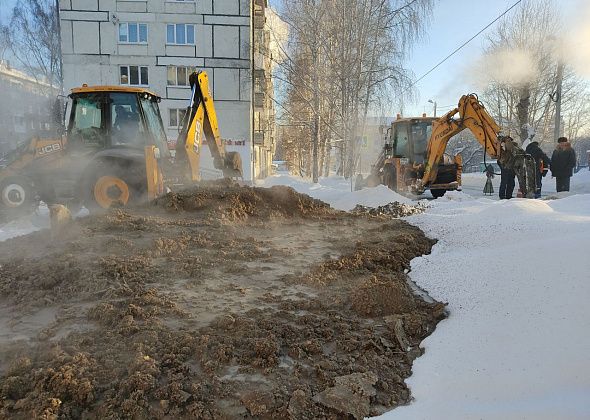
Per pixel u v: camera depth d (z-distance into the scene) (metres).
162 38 24.42
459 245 4.94
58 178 7.88
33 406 2.23
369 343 2.90
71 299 3.61
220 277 4.21
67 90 24.12
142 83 24.61
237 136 25.28
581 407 2.05
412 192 11.93
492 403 2.23
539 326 2.70
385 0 19.53
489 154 9.79
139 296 3.57
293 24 21.28
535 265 3.39
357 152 21.33
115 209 6.52
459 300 3.47
